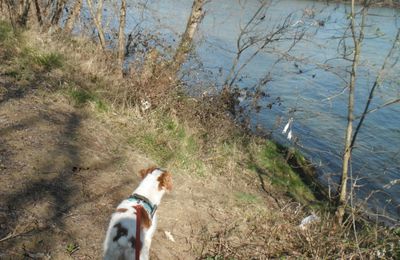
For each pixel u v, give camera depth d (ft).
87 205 18.72
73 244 16.19
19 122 22.58
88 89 29.78
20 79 27.09
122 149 24.70
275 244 22.09
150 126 28.45
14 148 20.33
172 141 28.35
